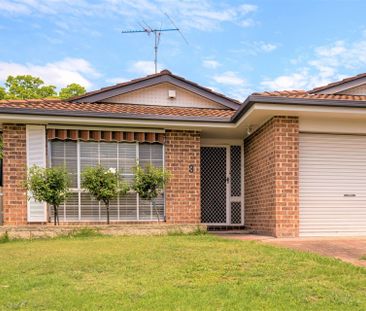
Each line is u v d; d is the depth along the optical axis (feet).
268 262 20.90
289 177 33.47
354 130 34.78
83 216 37.09
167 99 44.93
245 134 42.63
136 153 38.34
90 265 20.68
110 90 43.24
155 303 14.65
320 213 34.47
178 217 38.29
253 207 40.60
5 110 33.81
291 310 13.96
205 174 44.98
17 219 35.76
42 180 33.94
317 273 18.75
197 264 20.66
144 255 23.02
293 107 31.50
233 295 15.52
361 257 23.03
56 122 35.88
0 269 20.16
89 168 35.94
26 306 14.48
